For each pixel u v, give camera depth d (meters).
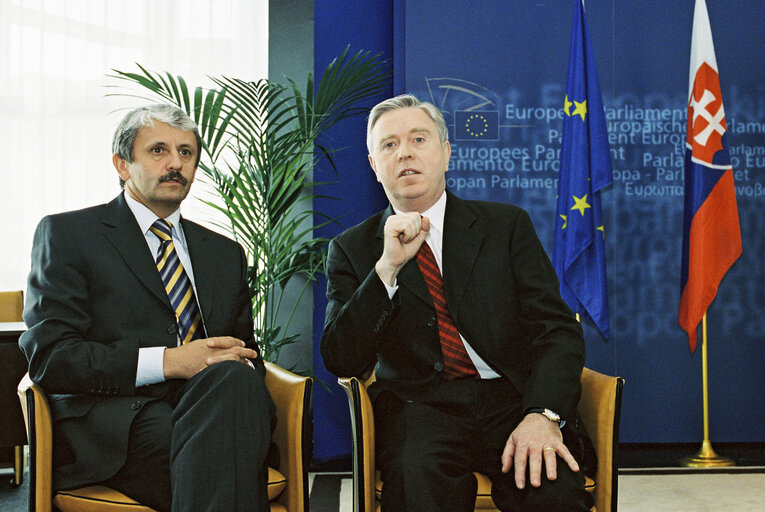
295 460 1.63
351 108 3.51
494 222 1.84
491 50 3.64
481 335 1.71
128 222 1.81
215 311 1.83
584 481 1.46
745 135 3.67
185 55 4.23
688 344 3.64
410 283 1.76
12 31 4.12
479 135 3.63
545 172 3.64
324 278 3.60
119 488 1.57
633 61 3.66
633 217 3.65
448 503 1.44
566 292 3.42
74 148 4.19
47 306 1.66
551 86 3.64
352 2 3.72
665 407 3.64
